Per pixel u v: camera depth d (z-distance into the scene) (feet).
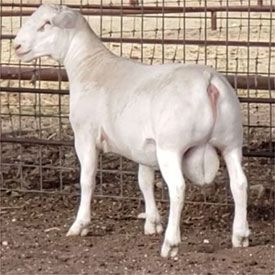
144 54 54.39
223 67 51.55
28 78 33.96
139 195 33.73
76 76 28.22
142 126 25.68
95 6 37.86
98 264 25.55
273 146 37.88
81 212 28.48
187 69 25.57
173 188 24.79
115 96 26.76
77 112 27.86
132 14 38.68
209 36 58.13
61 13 28.30
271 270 24.79
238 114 25.40
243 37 58.03
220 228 29.81
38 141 33.55
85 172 27.99
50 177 36.01
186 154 25.34
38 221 30.86
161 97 25.07
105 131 27.40
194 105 24.67
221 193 33.06
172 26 61.52
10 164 35.45
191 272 24.61
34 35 28.37
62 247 27.48
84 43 28.43
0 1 40.96
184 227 29.91
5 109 45.37
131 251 26.86
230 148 25.71
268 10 38.68
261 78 32.04
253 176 35.06
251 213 31.35
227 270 24.76
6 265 25.67
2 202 33.35
